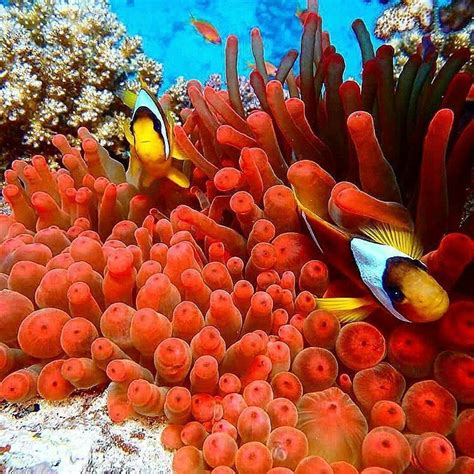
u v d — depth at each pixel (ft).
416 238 0.79
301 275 0.82
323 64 1.15
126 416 0.71
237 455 0.62
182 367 0.69
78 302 0.76
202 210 1.07
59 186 1.11
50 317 0.76
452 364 0.68
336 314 0.76
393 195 0.84
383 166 0.82
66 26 1.77
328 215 0.84
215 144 1.13
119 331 0.74
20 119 1.74
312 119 1.14
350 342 0.71
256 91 1.16
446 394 0.67
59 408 0.77
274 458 0.62
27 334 0.75
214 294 0.73
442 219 0.81
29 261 0.86
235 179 0.87
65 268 0.85
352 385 0.71
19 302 0.81
